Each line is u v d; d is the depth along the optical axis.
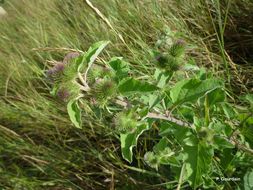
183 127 0.27
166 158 0.28
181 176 0.27
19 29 0.69
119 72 0.28
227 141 0.25
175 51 0.27
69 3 0.66
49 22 0.63
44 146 0.43
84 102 0.41
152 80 0.36
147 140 0.40
